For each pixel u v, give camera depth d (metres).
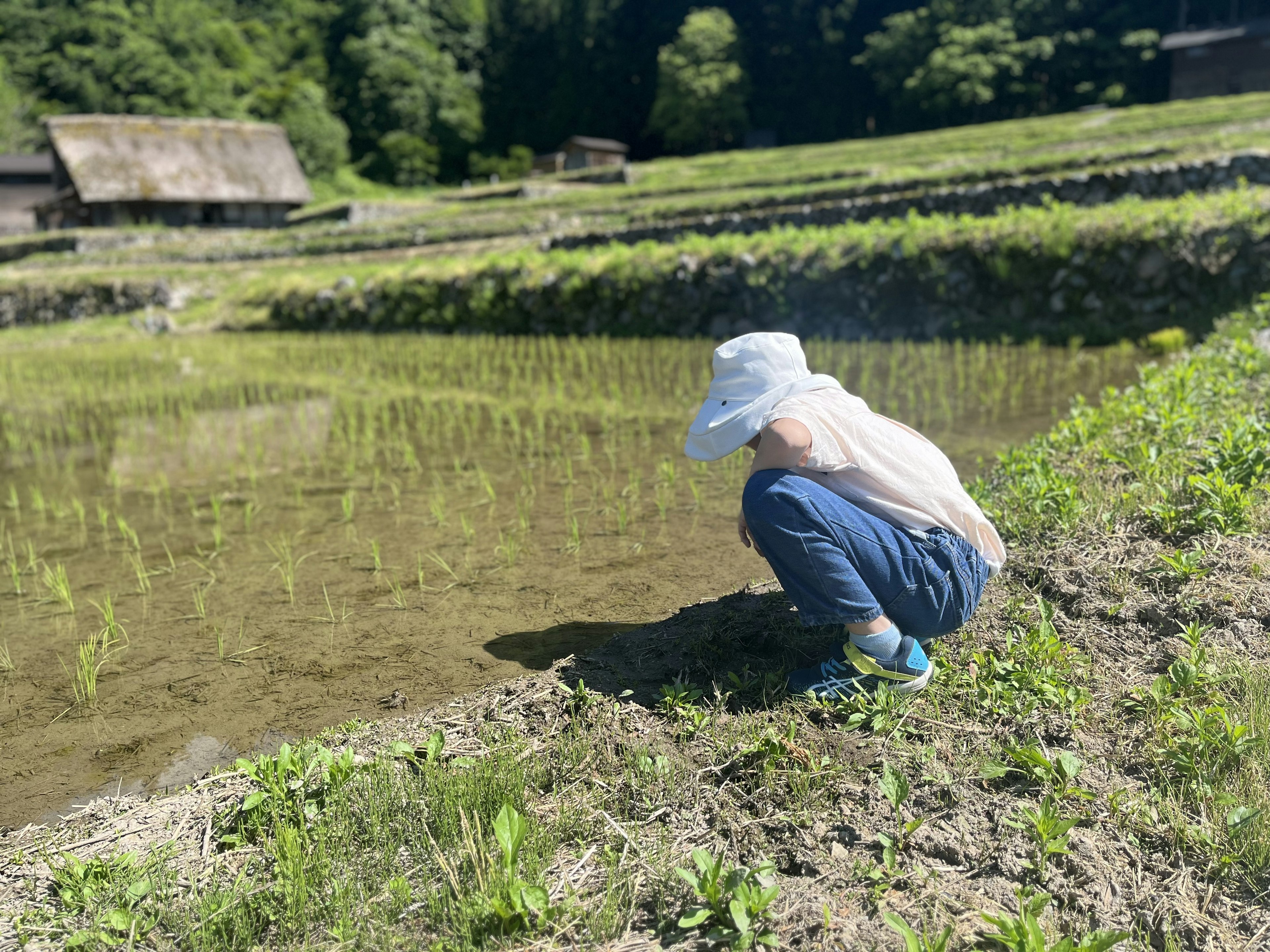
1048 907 1.89
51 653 3.59
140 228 34.09
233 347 13.91
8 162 53.47
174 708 3.09
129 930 1.95
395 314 14.70
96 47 62.59
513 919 1.88
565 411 7.79
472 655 3.32
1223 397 4.94
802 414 2.52
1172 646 2.73
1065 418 5.97
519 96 74.81
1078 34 53.44
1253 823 1.99
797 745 2.43
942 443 5.92
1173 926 1.83
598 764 2.45
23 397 10.27
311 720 2.95
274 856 2.15
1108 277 9.52
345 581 4.18
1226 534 3.25
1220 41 45.16
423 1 76.88
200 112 63.00
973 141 29.38
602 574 4.06
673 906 1.96
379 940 1.88
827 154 32.88
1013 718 2.49
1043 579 3.21
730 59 63.50
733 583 3.84
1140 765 2.29
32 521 5.48
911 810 2.20
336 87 69.12
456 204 32.28
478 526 4.87
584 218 22.66
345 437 7.28
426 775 2.38
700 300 11.81
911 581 2.50
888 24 59.41
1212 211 9.48
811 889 1.97
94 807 2.53
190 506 5.61
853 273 10.80
